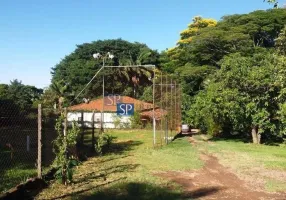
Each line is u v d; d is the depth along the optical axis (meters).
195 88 49.88
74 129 11.09
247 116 26.05
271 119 26.00
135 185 10.45
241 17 51.72
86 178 11.27
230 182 11.59
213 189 10.48
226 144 25.30
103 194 9.25
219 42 48.44
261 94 25.42
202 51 49.81
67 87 54.78
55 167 10.83
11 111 17.80
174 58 60.38
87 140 22.44
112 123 42.06
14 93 42.62
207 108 28.30
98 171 12.62
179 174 12.74
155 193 9.62
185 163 15.21
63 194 9.06
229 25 52.09
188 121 39.09
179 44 60.72
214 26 54.00
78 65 62.16
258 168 14.40
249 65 27.17
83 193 9.26
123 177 11.60
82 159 15.29
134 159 16.08
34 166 12.09
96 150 17.16
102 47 67.00
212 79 30.84
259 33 52.75
